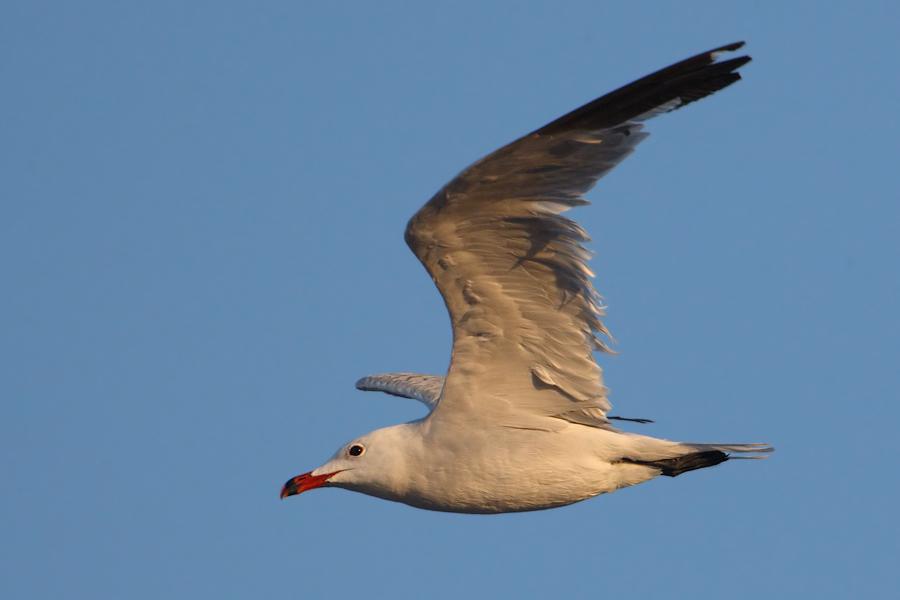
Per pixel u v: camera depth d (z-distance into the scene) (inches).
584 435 561.9
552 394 555.2
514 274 513.7
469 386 550.9
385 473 569.6
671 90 449.4
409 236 494.6
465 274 512.4
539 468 557.9
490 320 531.2
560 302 524.4
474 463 557.9
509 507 571.8
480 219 488.4
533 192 477.7
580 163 469.1
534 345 540.7
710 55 438.0
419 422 576.7
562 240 498.3
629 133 458.9
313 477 580.4
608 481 568.7
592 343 542.3
